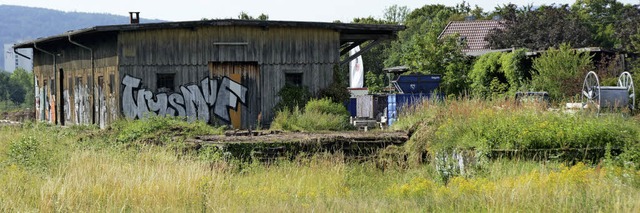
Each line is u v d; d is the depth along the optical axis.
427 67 55.09
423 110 27.27
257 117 37.59
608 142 20.39
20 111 56.75
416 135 24.11
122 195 14.99
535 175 16.00
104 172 17.50
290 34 37.94
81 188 15.31
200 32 37.09
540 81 43.19
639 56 54.75
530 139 20.41
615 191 13.70
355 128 33.56
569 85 41.50
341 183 19.20
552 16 83.00
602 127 20.75
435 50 55.16
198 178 16.64
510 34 83.00
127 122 29.81
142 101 36.25
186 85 36.91
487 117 22.45
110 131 28.09
